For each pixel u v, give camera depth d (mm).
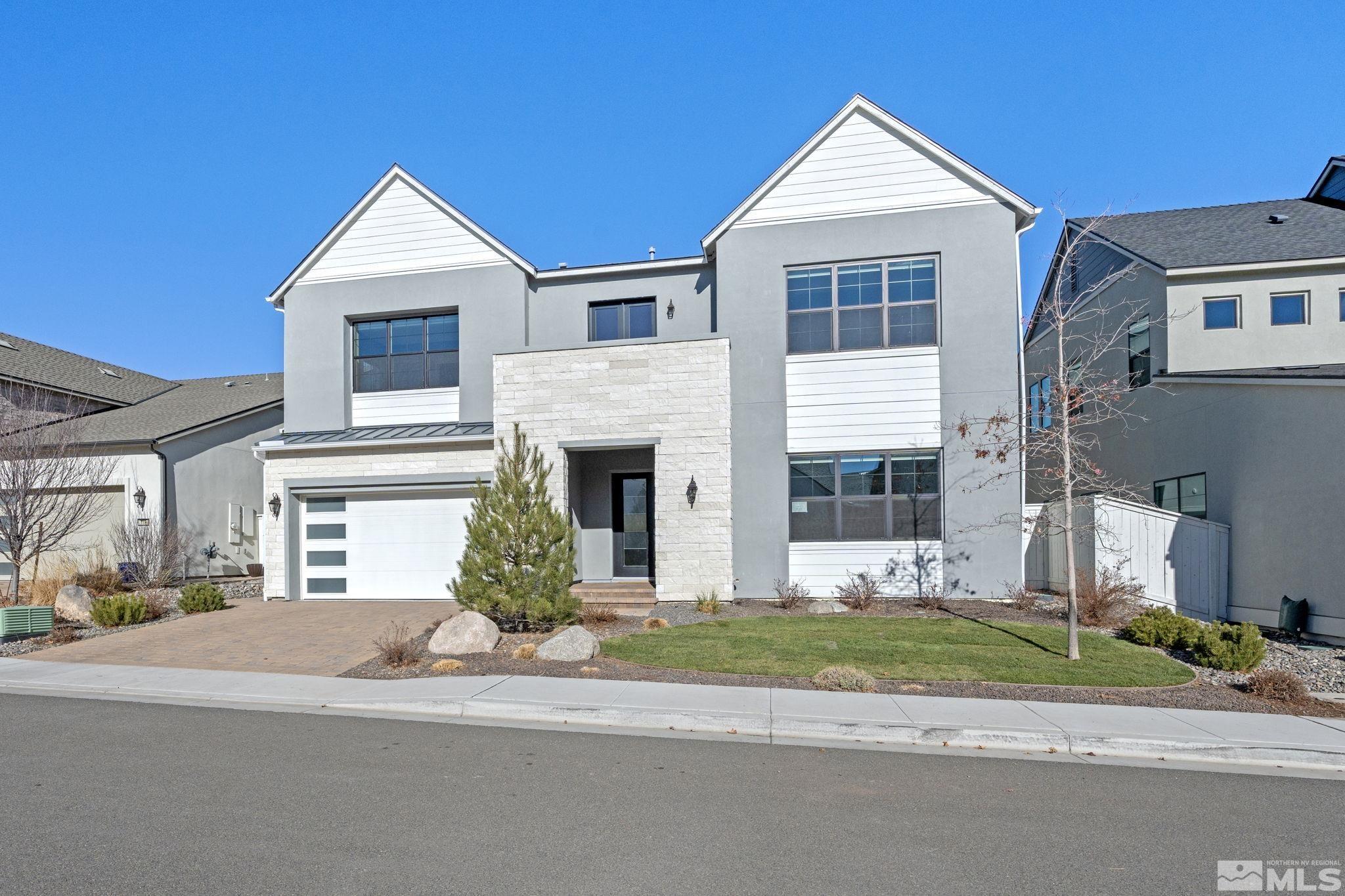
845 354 14523
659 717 7441
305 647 11109
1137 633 10859
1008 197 14078
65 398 21812
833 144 14766
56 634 12086
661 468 14398
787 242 14797
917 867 4395
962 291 14219
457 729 7301
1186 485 15367
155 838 4715
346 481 15805
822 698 8008
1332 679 9273
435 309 17031
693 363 14422
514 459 12008
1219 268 15789
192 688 8781
